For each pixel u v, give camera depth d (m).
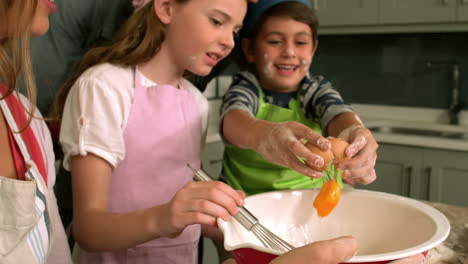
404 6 2.54
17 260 0.55
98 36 1.12
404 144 2.36
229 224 0.61
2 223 0.54
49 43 1.09
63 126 0.83
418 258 0.51
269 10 1.10
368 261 0.47
